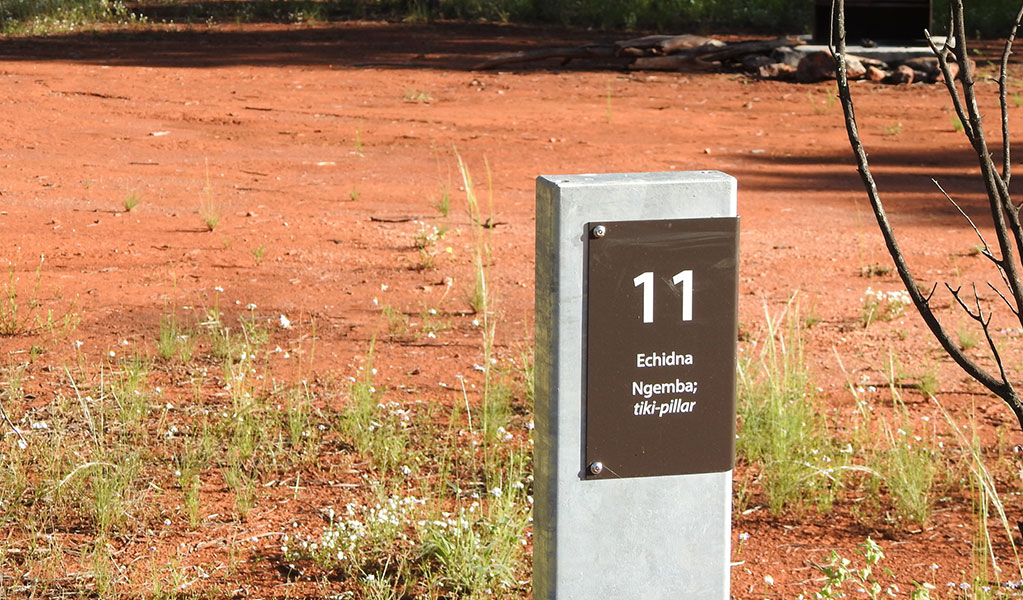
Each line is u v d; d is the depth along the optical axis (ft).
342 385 22.52
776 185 43.88
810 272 31.37
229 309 27.63
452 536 16.01
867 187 10.96
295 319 26.94
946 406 21.68
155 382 22.54
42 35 85.51
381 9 100.63
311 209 39.11
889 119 57.11
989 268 31.76
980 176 45.42
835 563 14.42
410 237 35.22
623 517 11.64
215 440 19.54
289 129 54.19
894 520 17.34
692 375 11.38
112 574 15.55
